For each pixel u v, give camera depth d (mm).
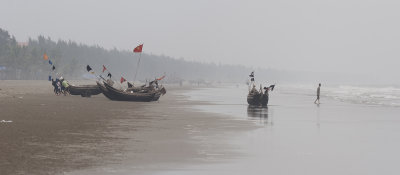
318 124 50969
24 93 118625
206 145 32094
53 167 22906
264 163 25281
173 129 42656
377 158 27547
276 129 44375
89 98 100438
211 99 115812
